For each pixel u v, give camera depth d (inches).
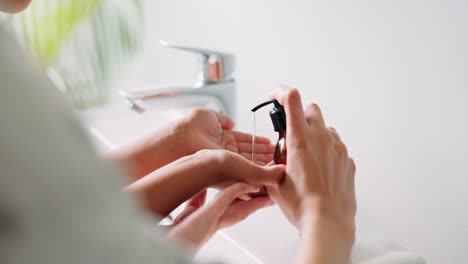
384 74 33.2
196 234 27.5
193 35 44.3
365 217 35.9
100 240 12.0
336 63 35.1
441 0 30.5
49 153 11.2
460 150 31.1
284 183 29.5
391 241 31.6
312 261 26.3
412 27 31.7
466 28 29.9
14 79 11.0
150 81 50.8
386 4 32.4
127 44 51.6
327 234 27.3
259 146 36.1
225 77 38.6
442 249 32.6
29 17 52.9
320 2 35.1
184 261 14.5
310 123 29.5
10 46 11.4
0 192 10.7
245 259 31.3
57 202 11.3
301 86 37.3
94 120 45.4
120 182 13.2
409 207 33.6
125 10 50.4
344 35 34.4
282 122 30.5
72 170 11.5
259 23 38.8
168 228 28.6
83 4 52.0
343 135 35.9
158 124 45.9
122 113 46.3
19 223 10.9
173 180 28.8
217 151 29.6
